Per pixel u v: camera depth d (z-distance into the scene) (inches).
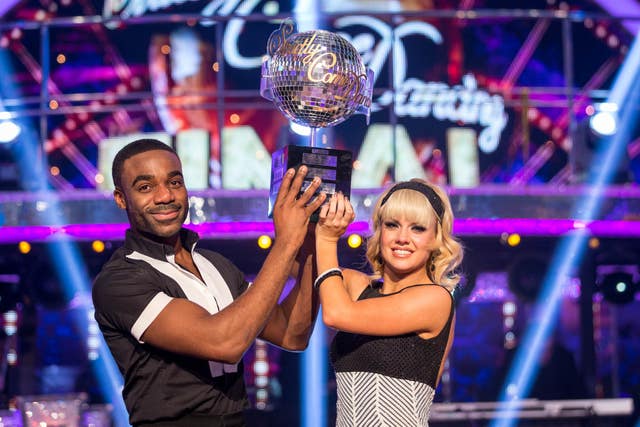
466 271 260.5
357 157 303.7
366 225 239.1
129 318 91.4
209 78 343.0
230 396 96.0
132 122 341.4
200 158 296.4
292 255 90.0
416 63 342.3
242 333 87.6
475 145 320.5
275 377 324.5
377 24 335.9
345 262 250.7
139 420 92.9
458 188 247.3
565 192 248.8
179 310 90.0
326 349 285.6
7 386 286.0
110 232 244.7
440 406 253.3
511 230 248.1
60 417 168.2
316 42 96.7
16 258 261.0
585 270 272.7
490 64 346.6
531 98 340.2
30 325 286.0
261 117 335.3
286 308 104.0
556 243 264.2
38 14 346.9
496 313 338.3
